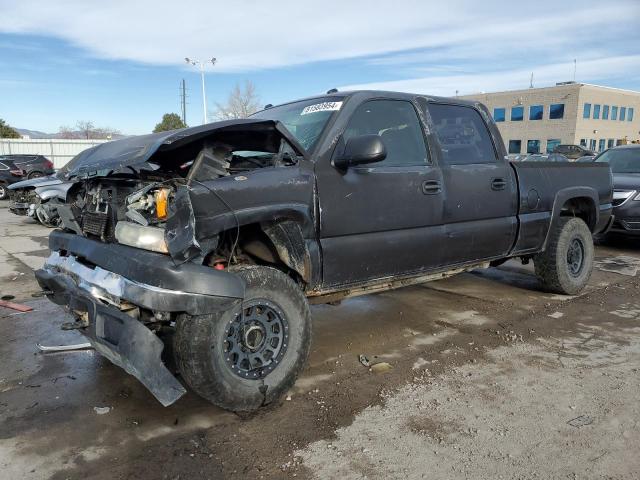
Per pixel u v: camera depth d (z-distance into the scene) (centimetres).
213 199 293
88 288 316
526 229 507
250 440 292
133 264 286
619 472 261
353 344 439
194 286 278
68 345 438
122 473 263
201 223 286
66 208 383
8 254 866
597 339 448
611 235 902
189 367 290
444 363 398
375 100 401
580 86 4306
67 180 374
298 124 394
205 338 288
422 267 423
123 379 375
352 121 381
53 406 335
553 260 554
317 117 387
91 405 336
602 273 698
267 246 349
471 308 539
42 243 980
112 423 312
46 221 1200
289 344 328
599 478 256
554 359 404
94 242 332
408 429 303
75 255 355
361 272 379
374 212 378
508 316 512
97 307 305
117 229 317
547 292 595
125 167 338
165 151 331
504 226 483
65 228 400
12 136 4828
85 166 335
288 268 354
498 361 401
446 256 438
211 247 296
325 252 354
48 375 383
